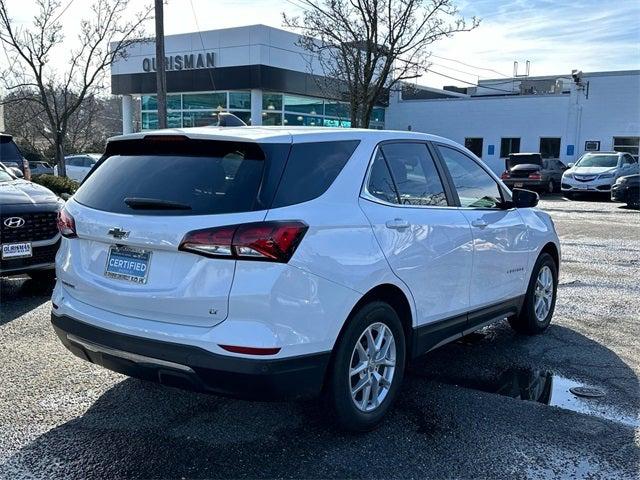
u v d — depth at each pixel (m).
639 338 5.87
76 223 3.82
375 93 13.81
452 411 4.16
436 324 4.36
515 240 5.32
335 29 13.94
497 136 33.53
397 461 3.48
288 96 28.11
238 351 3.19
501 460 3.51
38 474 3.30
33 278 7.56
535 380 4.77
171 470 3.36
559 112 31.61
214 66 27.22
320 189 3.59
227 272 3.22
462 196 4.84
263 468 3.39
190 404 4.19
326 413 3.73
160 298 3.36
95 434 3.75
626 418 4.09
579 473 3.39
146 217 3.46
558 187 28.12
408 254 3.97
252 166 3.45
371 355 3.81
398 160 4.25
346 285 3.52
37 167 29.45
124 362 3.52
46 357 5.02
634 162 25.53
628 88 29.78
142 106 30.45
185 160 3.67
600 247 11.38
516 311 5.56
